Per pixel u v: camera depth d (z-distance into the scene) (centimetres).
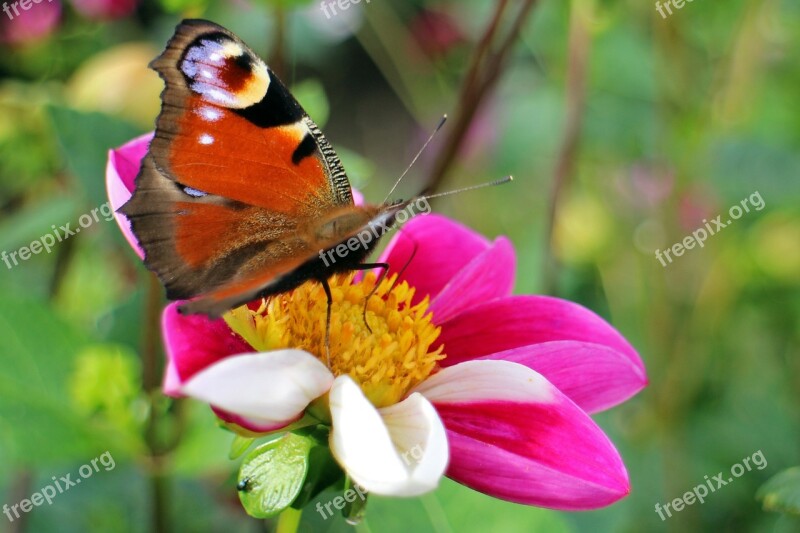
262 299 37
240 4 47
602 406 37
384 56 66
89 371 39
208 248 36
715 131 50
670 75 50
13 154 45
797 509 37
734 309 55
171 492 41
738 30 50
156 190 36
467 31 63
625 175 55
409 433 35
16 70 50
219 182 36
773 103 55
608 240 53
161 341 40
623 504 42
